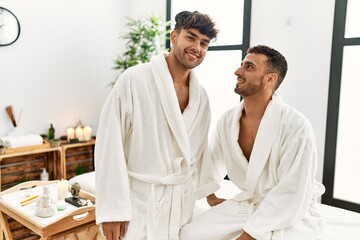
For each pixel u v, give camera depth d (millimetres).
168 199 1277
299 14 2469
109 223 1202
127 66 3129
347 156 2436
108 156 1204
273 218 1228
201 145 1459
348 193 2465
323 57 2385
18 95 2775
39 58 2879
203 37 1213
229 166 1491
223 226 1329
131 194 1271
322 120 2434
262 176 1335
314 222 1335
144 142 1245
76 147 3193
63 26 3018
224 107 3072
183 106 1368
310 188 1249
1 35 2619
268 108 1301
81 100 3234
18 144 2602
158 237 1254
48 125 2994
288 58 2551
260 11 2684
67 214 1713
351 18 2322
